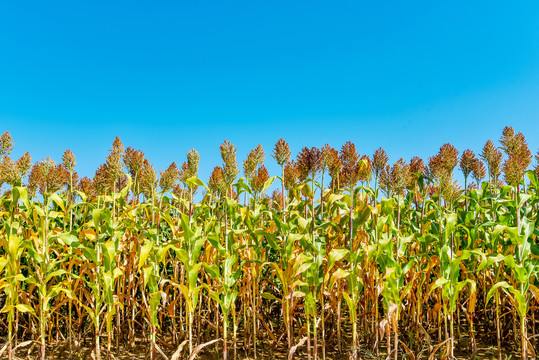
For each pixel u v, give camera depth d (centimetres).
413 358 508
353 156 510
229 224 643
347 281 557
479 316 726
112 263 501
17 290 530
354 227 523
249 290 588
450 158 606
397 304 499
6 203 586
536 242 598
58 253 583
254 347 570
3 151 558
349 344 620
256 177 604
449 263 515
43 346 504
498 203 593
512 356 562
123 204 589
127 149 608
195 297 498
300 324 619
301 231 533
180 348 494
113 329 635
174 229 586
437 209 581
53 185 540
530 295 530
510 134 616
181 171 604
